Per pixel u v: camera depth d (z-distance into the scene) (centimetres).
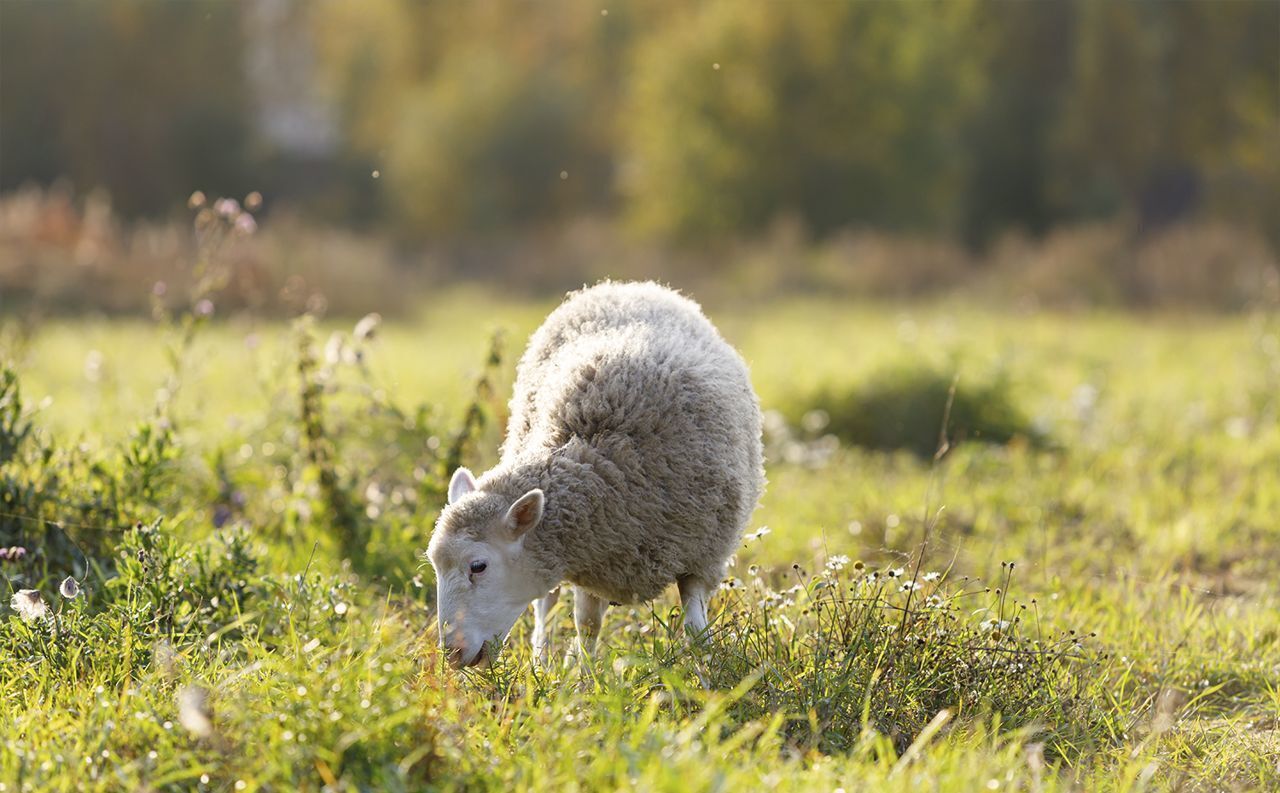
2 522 777
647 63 5641
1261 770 605
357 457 1011
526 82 6350
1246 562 1013
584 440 682
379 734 500
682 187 5388
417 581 738
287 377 1283
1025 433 1470
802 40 5294
